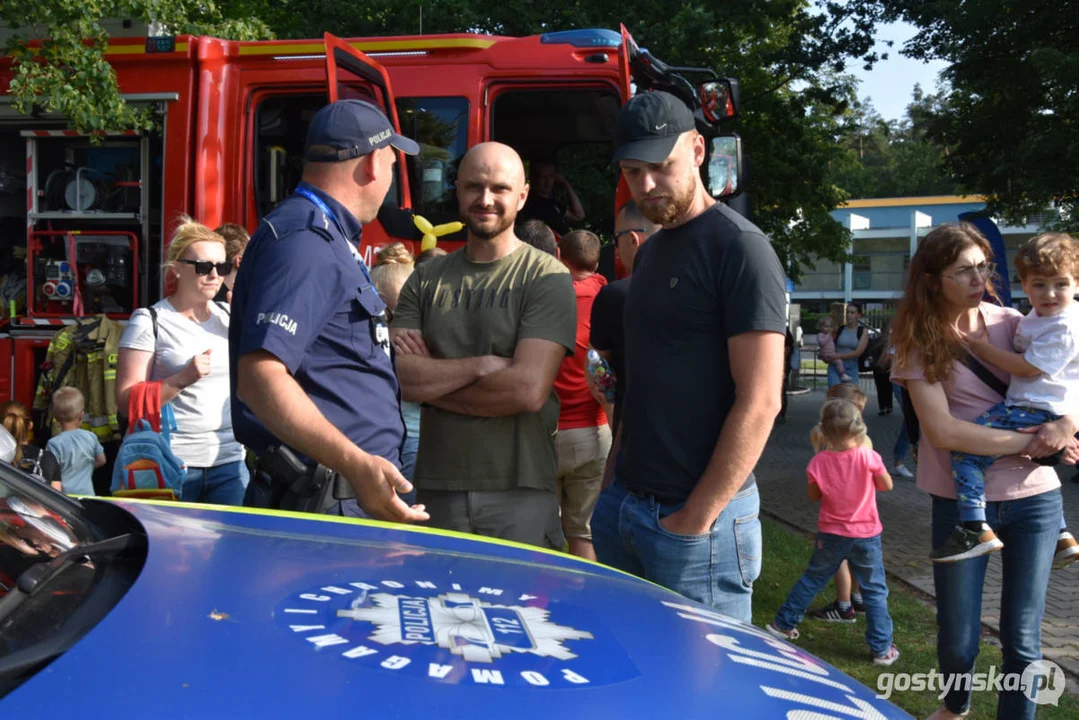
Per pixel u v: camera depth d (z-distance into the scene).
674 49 13.50
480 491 3.47
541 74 6.54
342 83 6.50
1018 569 3.31
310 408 2.38
